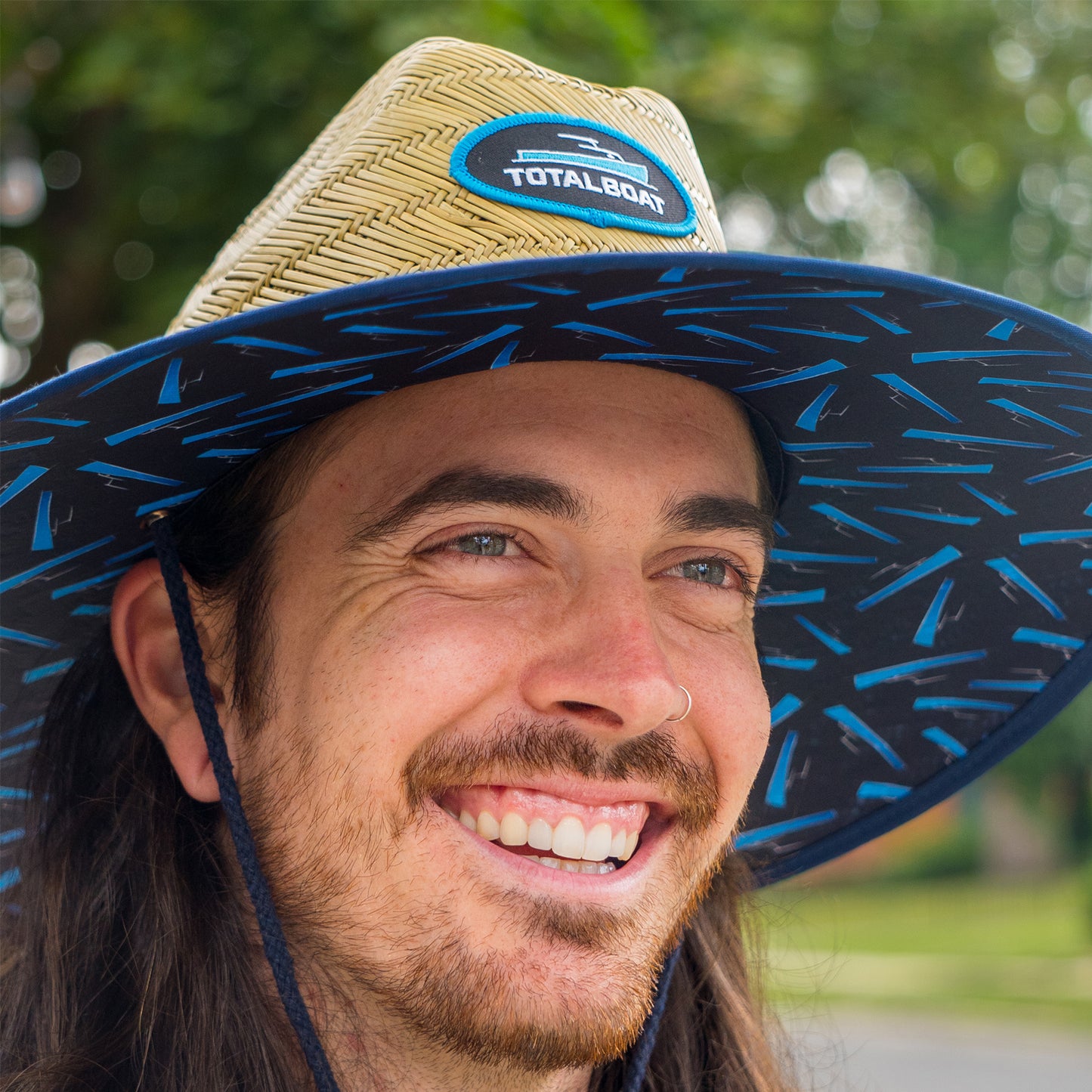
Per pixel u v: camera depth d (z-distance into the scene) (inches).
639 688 62.1
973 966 639.8
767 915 92.5
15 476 61.3
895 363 63.8
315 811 63.3
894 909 1024.2
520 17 139.4
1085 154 258.2
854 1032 476.1
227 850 70.1
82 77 151.6
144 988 68.4
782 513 79.4
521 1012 60.6
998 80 226.1
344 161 60.5
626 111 64.0
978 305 56.1
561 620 64.0
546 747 62.7
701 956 86.9
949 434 70.1
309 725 64.2
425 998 61.0
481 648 62.8
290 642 65.7
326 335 55.6
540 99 61.1
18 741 76.3
